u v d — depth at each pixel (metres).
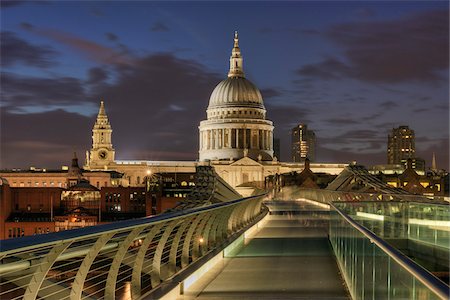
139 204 178.88
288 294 16.92
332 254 25.70
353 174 70.75
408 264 8.00
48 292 10.66
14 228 159.00
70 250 10.69
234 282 18.86
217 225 24.05
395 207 29.27
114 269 12.40
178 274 17.27
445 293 6.19
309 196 89.69
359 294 14.24
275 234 35.09
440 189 157.88
